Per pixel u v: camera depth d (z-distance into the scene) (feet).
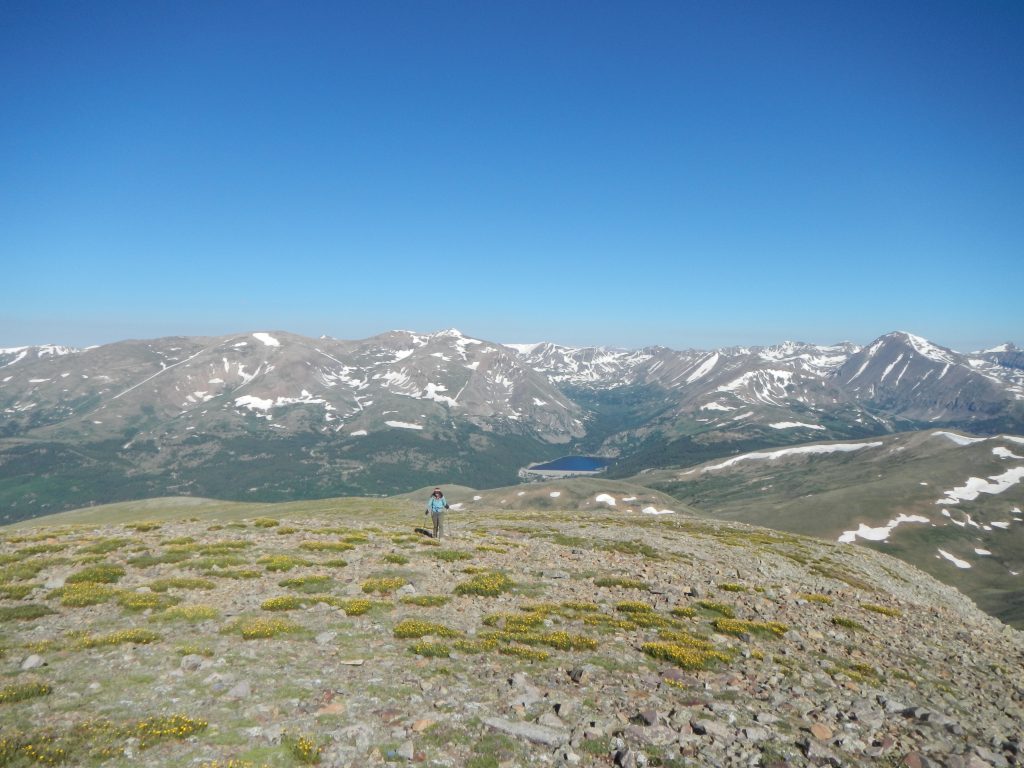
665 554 143.33
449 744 42.78
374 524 171.83
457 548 126.62
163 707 45.70
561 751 42.96
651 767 41.68
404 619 75.41
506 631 72.02
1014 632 143.54
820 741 48.26
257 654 59.31
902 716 56.59
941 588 195.00
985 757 49.03
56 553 105.70
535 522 209.67
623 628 77.66
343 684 52.60
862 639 87.45
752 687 60.34
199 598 80.02
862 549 229.04
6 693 45.37
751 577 125.29
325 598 81.10
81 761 37.27
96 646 58.95
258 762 38.55
